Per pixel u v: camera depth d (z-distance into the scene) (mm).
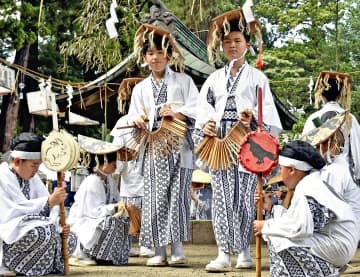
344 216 4605
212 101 6293
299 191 4598
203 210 10445
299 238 4566
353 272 6141
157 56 6531
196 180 9695
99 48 13547
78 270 6172
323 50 22812
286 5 24141
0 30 16906
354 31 23297
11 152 5727
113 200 7004
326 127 5605
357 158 6230
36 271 5688
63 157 5523
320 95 6441
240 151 4969
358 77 22062
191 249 8844
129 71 10578
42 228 5566
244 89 6180
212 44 6266
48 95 8859
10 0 17031
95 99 11641
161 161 6508
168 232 6457
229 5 17656
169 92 6582
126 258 6816
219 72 6328
